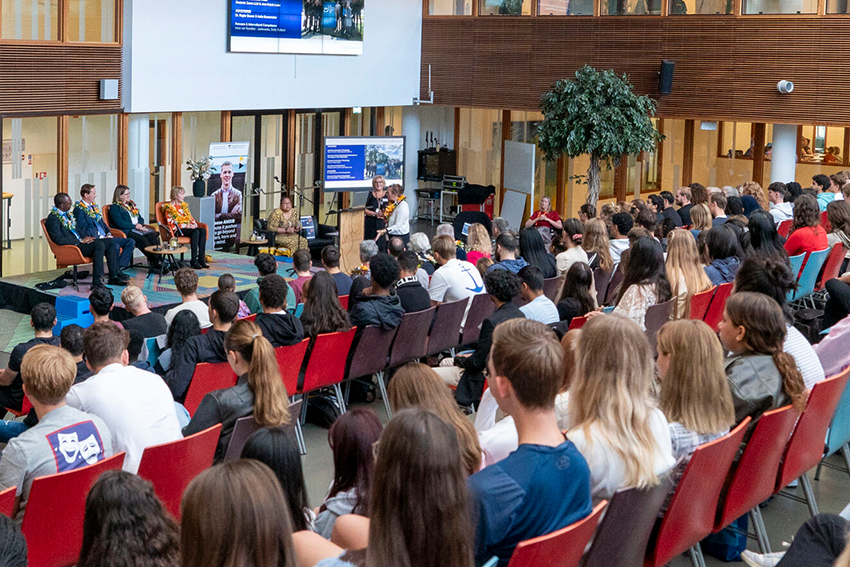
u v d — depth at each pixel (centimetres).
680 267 604
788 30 1273
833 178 1077
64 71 1093
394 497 197
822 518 288
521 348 249
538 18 1486
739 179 1484
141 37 1175
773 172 1341
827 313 614
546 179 1638
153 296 982
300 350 571
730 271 693
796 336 431
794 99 1282
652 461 281
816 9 1248
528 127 1639
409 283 684
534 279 558
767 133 1447
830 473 527
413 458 196
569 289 595
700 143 1510
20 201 1095
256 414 412
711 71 1347
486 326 541
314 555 225
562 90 1350
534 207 1653
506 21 1516
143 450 375
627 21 1406
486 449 324
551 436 254
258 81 1336
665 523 315
